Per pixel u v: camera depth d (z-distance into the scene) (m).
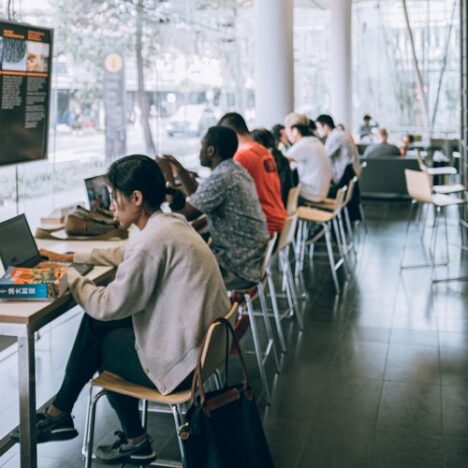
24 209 4.60
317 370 4.31
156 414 3.71
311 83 15.84
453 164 12.41
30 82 3.89
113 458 3.08
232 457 2.30
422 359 4.47
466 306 5.55
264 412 3.75
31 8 4.62
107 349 2.85
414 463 3.21
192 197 3.99
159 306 2.70
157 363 2.70
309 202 6.94
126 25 6.11
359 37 16.11
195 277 2.68
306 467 3.19
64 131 5.16
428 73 15.32
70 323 5.06
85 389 3.98
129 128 6.27
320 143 7.08
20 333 2.56
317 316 5.35
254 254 4.08
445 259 7.08
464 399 3.88
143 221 2.84
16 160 3.85
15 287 2.69
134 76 6.32
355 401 3.87
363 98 16.31
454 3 14.86
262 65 8.04
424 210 9.87
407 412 3.73
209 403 2.31
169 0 6.98
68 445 3.37
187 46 7.56
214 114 8.55
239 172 4.07
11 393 3.95
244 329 3.55
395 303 5.65
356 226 8.84
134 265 2.65
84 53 5.43
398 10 15.45
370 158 10.68
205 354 2.42
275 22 7.95
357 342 4.79
